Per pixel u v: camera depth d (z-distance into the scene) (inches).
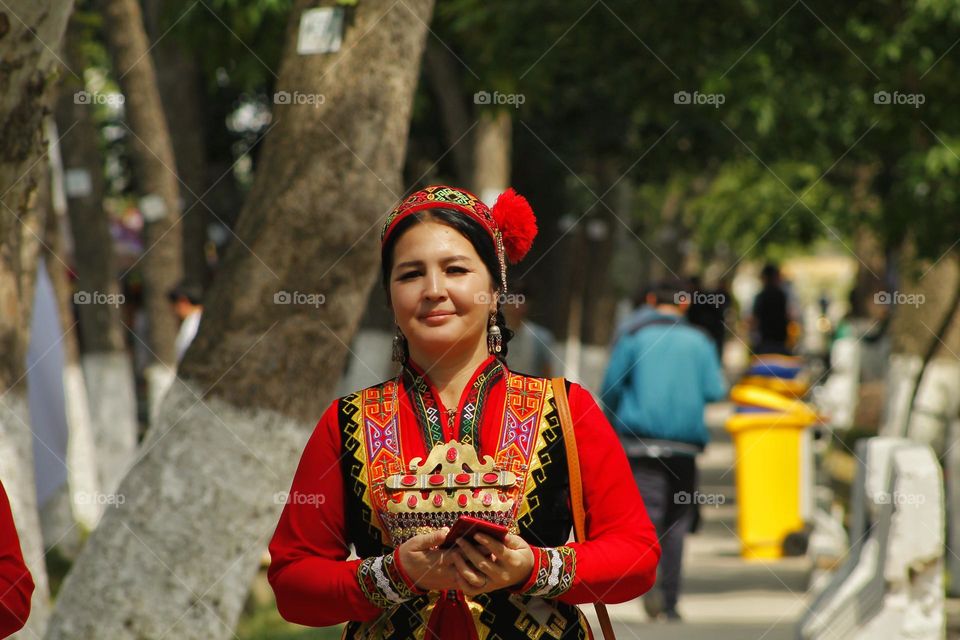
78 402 830.5
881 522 466.3
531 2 706.2
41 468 562.6
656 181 1195.9
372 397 219.8
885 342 1385.3
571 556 204.1
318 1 357.1
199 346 356.8
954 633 538.6
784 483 741.9
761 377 796.6
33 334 561.9
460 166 875.4
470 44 748.0
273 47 769.6
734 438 754.2
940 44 661.3
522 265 755.4
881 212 717.9
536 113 1080.2
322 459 217.0
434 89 942.4
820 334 2135.8
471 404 216.7
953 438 738.8
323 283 353.7
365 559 205.6
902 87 691.4
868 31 687.7
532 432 214.5
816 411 772.6
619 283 1925.4
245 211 360.2
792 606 615.2
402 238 217.6
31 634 409.7
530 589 201.6
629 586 209.2
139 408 997.2
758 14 706.8
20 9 265.7
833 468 1064.2
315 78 354.6
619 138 1090.7
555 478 212.8
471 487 209.2
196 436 350.9
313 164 352.8
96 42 1075.9
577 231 1459.2
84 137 818.8
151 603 348.2
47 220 778.8
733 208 1820.9
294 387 353.4
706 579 684.7
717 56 729.6
